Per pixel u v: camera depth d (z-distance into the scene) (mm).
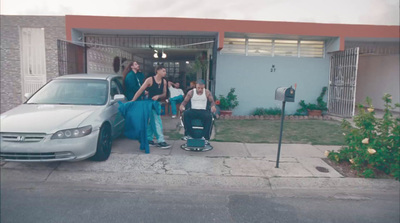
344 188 5074
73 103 6363
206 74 12500
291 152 6746
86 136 5285
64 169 5469
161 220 3863
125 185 4980
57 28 10719
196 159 6109
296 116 11156
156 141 7355
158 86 6664
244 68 11461
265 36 11156
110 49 13312
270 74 11523
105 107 6246
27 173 5273
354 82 10594
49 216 3912
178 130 8688
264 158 6270
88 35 11328
